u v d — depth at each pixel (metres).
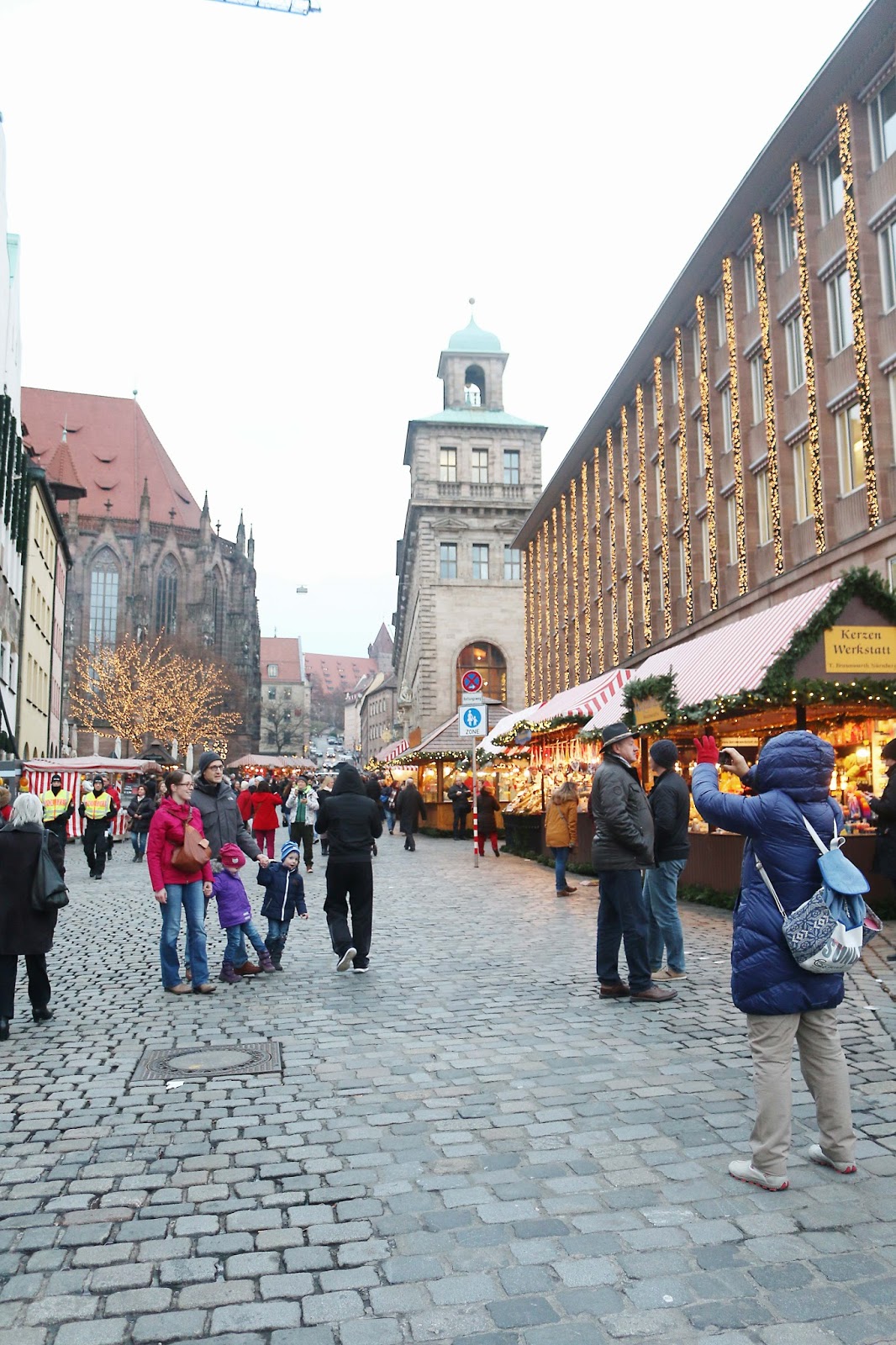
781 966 4.17
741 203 25.11
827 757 4.32
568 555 44.03
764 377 24.98
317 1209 4.11
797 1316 3.25
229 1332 3.21
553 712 24.44
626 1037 6.80
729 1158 4.59
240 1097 5.61
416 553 60.88
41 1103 5.53
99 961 10.32
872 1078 5.73
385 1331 3.20
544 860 21.48
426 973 9.33
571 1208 4.08
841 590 12.45
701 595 29.02
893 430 20.19
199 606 99.38
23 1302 3.39
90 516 97.44
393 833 37.53
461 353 64.19
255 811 21.11
